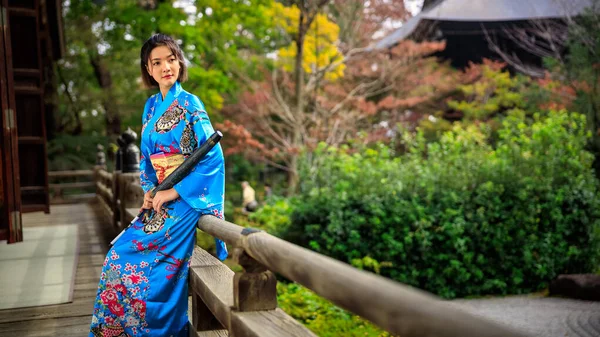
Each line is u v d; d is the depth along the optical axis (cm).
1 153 476
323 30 1398
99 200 1181
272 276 181
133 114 1908
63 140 1889
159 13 1340
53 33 1113
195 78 1318
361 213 824
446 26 1822
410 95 1562
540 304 761
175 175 219
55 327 352
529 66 1767
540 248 846
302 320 644
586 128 1359
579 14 1433
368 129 1495
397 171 877
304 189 909
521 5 1745
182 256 231
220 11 1344
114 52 1825
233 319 177
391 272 816
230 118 1516
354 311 112
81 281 474
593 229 886
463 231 820
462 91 1652
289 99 1508
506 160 898
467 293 827
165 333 233
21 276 490
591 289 761
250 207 1283
